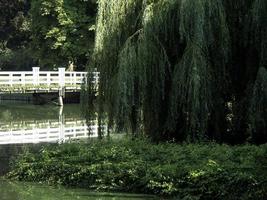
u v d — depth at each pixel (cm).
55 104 5297
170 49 1920
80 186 1612
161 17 1892
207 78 1812
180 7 1831
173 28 1900
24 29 6906
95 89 2084
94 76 2080
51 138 2817
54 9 5506
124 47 1894
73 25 5509
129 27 2000
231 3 1906
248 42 1862
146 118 1952
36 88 4944
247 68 1906
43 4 5538
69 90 5144
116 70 1991
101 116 2053
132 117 1959
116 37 2002
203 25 1809
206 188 1390
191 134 1822
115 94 1934
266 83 1770
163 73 1881
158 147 1764
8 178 1767
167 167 1505
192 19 1816
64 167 1675
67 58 5756
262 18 1809
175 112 1848
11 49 7206
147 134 1981
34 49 5969
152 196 1463
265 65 1830
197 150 1659
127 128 1939
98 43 2044
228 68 1906
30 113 4347
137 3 2006
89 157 1723
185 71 1812
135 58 1875
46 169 1719
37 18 5756
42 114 4259
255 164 1444
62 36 5516
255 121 1784
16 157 2156
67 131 3127
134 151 1758
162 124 1942
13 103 5519
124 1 2011
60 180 1658
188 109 1814
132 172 1537
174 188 1436
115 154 1714
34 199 1490
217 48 1858
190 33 1822
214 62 1866
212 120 1900
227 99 1953
